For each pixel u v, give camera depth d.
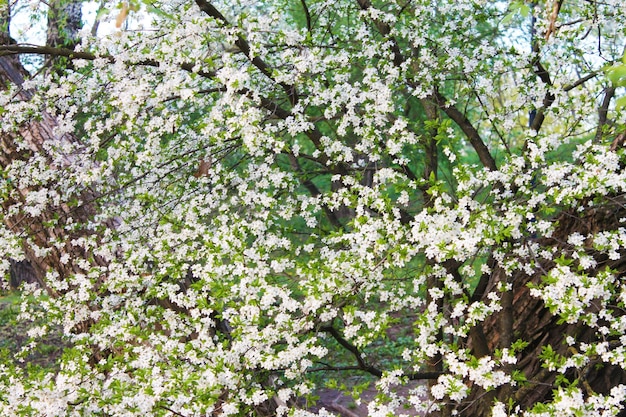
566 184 2.98
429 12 4.07
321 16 4.54
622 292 2.77
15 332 8.79
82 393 2.81
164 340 3.36
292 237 4.46
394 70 3.64
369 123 3.47
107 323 3.43
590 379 3.32
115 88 3.73
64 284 3.81
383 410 2.74
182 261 3.82
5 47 3.74
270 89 4.02
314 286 2.93
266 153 3.99
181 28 3.55
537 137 3.18
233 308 3.17
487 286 3.81
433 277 3.59
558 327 3.49
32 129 4.35
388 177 3.31
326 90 3.54
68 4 6.11
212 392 2.86
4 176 4.06
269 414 3.51
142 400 2.72
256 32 3.52
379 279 3.21
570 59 3.78
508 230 2.64
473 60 3.80
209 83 4.46
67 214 4.14
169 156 4.23
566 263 2.64
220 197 4.02
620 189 3.40
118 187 4.08
